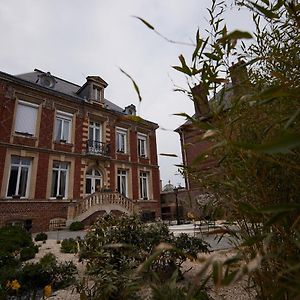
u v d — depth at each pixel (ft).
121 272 6.32
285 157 2.14
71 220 37.42
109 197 43.21
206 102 2.60
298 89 1.62
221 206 3.38
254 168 2.37
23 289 9.70
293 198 2.47
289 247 1.90
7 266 12.01
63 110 43.16
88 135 45.47
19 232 19.11
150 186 54.34
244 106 2.52
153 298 3.67
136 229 10.47
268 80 2.81
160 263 8.43
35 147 37.47
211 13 2.87
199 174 3.36
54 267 10.95
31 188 35.65
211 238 15.26
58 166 40.34
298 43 2.55
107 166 46.88
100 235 9.67
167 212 58.08
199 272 1.37
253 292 6.35
